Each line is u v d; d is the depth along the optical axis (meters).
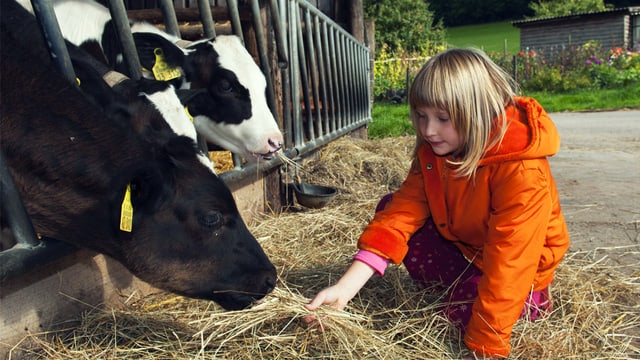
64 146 2.14
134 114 2.47
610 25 28.14
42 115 2.14
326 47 6.09
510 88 2.19
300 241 3.60
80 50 2.66
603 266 3.07
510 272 2.07
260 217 4.30
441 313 2.40
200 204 2.22
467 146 2.14
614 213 4.36
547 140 2.13
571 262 3.13
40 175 2.15
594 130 10.42
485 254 2.15
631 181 5.66
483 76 2.11
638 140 8.86
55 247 2.17
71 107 2.17
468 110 2.08
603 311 2.54
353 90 7.93
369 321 2.33
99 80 2.50
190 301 2.68
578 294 2.62
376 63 24.00
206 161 2.32
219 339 2.24
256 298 2.34
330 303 2.24
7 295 2.23
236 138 4.09
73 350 2.26
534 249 2.10
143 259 2.25
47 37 2.21
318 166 5.58
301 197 4.52
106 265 2.70
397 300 2.53
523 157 2.10
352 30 9.07
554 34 30.00
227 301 2.34
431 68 2.13
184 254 2.25
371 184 5.39
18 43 2.20
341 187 5.17
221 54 4.03
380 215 2.44
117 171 2.15
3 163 1.92
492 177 2.18
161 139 2.34
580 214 4.35
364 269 2.32
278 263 3.15
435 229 2.56
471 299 2.36
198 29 5.36
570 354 2.18
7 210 1.96
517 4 62.38
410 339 2.29
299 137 4.93
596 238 3.69
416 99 2.16
